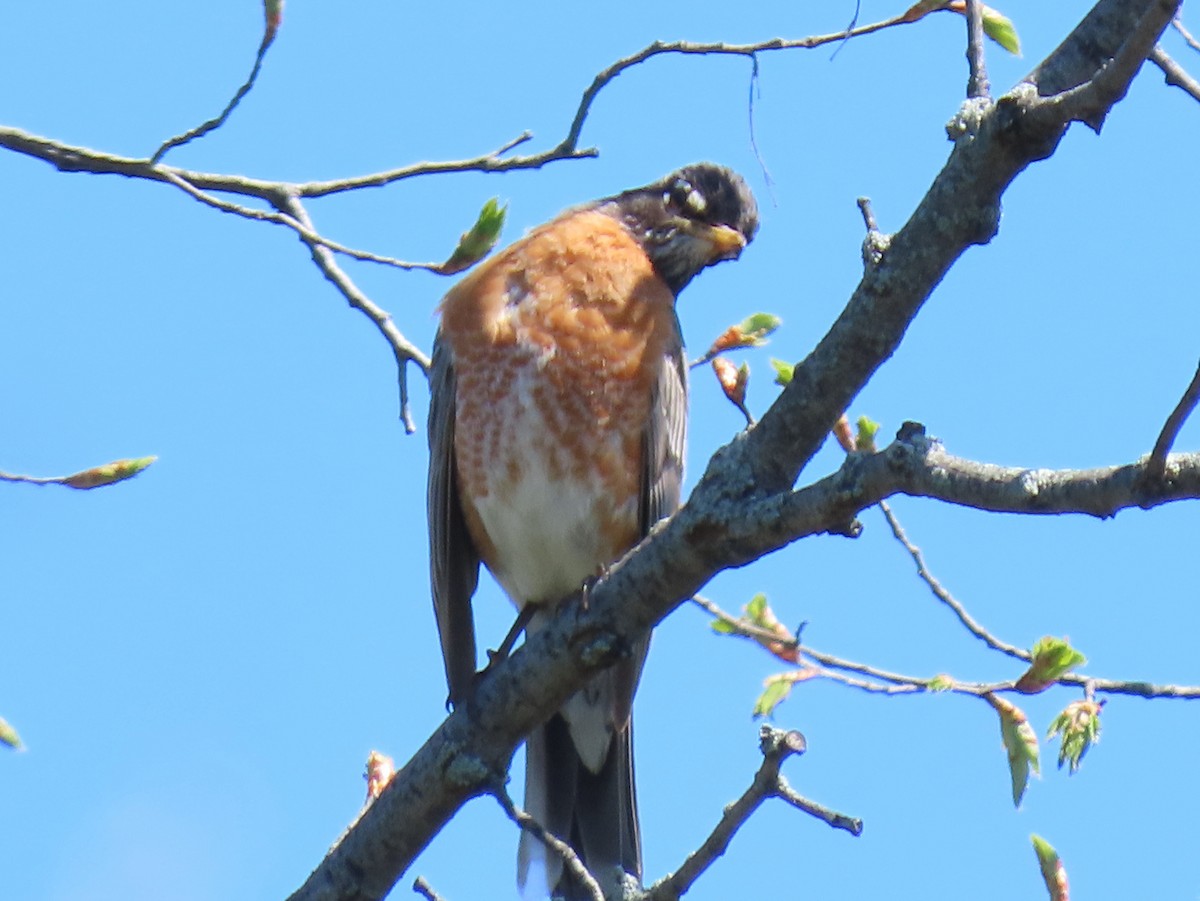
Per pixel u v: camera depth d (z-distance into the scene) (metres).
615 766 9.72
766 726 6.46
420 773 7.73
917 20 8.54
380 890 7.83
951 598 8.86
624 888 7.22
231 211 8.41
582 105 8.64
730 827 6.48
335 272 9.66
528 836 9.53
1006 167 6.72
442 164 8.84
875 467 6.45
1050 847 7.01
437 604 10.09
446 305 10.49
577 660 7.55
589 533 10.14
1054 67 7.00
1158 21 6.04
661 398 10.20
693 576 7.31
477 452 10.20
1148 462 5.55
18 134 8.48
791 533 6.89
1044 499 5.85
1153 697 8.17
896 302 6.89
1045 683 8.01
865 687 8.82
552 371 10.09
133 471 8.93
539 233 10.52
